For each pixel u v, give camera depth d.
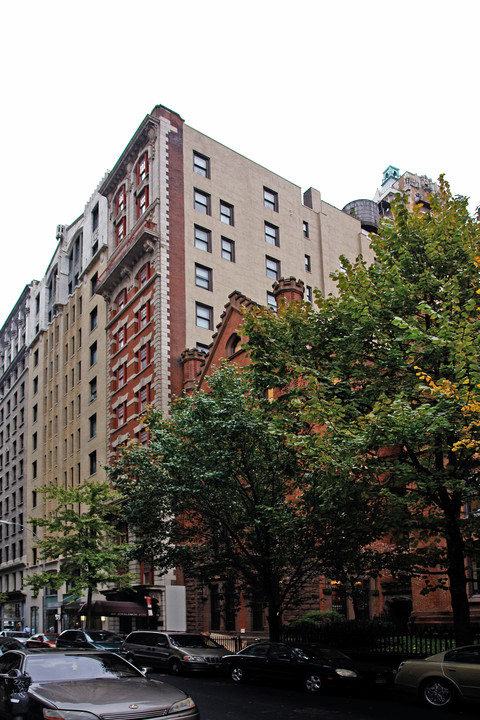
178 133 46.66
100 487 33.78
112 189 52.16
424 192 76.75
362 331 16.12
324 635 21.50
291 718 12.77
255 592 21.62
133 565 37.72
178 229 43.94
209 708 14.07
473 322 14.55
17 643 24.61
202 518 22.19
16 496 69.12
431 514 16.09
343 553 17.42
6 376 79.00
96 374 50.53
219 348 34.97
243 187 49.97
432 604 23.30
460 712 13.41
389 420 12.96
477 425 12.50
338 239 57.75
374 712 13.48
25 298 75.81
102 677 9.70
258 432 19.34
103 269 51.84
